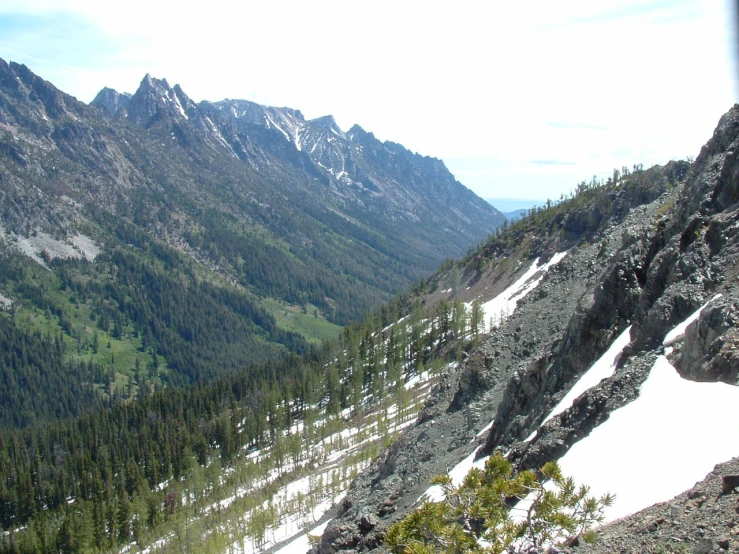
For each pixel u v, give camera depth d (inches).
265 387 7229.3
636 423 981.8
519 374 1875.0
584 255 3088.1
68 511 5034.5
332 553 1804.9
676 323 1254.9
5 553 4576.8
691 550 613.9
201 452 6013.8
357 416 5757.9
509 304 6215.6
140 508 4845.0
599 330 1647.4
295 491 4443.9
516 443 1540.4
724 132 1809.8
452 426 2317.9
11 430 7337.6
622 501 812.0
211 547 3843.5
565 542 754.2
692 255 1376.7
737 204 1427.2
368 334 7554.1
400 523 690.8
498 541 652.7
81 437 6638.8
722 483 695.7
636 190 5954.7
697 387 963.3
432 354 6033.5
